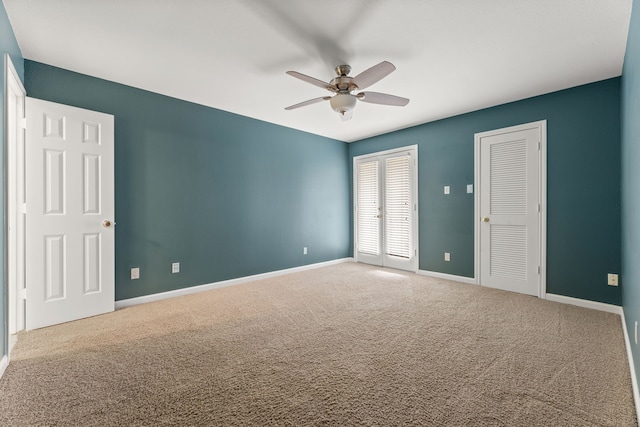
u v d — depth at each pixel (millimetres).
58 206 2516
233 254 3854
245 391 1600
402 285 3777
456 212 3979
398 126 4484
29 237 2389
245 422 1366
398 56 2414
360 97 2549
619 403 1483
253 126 4074
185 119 3408
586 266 2953
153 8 1838
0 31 1769
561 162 3100
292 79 2852
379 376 1737
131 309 2898
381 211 4980
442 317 2674
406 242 4594
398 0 1767
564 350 2037
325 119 4129
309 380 1701
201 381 1691
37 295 2422
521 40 2186
